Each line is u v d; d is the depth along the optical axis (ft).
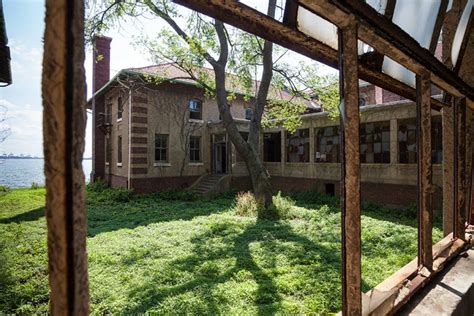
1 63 18.70
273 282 15.15
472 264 7.18
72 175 1.63
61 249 1.63
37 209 39.99
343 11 3.30
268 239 23.73
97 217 33.94
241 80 43.09
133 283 15.47
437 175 34.55
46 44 1.63
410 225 29.50
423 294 5.76
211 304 12.92
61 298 1.66
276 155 64.95
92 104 66.44
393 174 39.19
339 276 15.70
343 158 3.66
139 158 51.08
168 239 23.94
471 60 8.80
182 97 57.00
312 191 47.96
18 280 15.94
